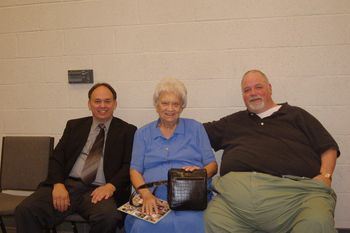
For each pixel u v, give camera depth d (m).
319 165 2.05
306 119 2.17
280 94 2.53
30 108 2.88
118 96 2.74
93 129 2.42
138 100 2.72
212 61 2.58
